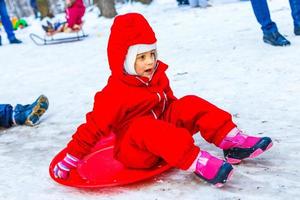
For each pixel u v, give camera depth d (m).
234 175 2.04
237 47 5.18
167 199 1.90
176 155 1.91
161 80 2.14
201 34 6.70
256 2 4.86
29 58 7.32
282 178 1.96
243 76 3.92
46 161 2.59
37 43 9.30
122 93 2.04
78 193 2.08
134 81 2.05
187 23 8.31
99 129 2.05
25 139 3.12
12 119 3.44
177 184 2.02
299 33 5.18
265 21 4.89
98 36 9.16
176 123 2.11
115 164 2.24
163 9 11.95
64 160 2.11
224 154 2.14
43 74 5.68
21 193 2.17
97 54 6.71
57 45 8.58
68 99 4.14
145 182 2.08
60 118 3.54
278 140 2.41
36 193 2.15
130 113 2.08
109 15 12.20
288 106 2.98
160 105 2.13
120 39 2.03
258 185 1.92
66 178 2.13
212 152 2.36
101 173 2.16
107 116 2.03
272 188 1.88
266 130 2.60
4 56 7.90
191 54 5.30
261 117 2.84
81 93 4.31
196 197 1.88
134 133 1.99
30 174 2.40
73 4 8.82
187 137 1.92
